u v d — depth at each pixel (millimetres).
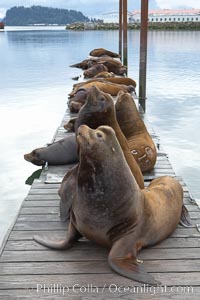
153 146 6281
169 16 103125
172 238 4180
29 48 40781
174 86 19047
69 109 10836
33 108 14742
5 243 4043
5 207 7137
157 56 31750
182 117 13562
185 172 8875
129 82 12984
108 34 71938
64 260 3754
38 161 6777
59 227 4379
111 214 3555
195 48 38375
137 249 3701
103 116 4922
